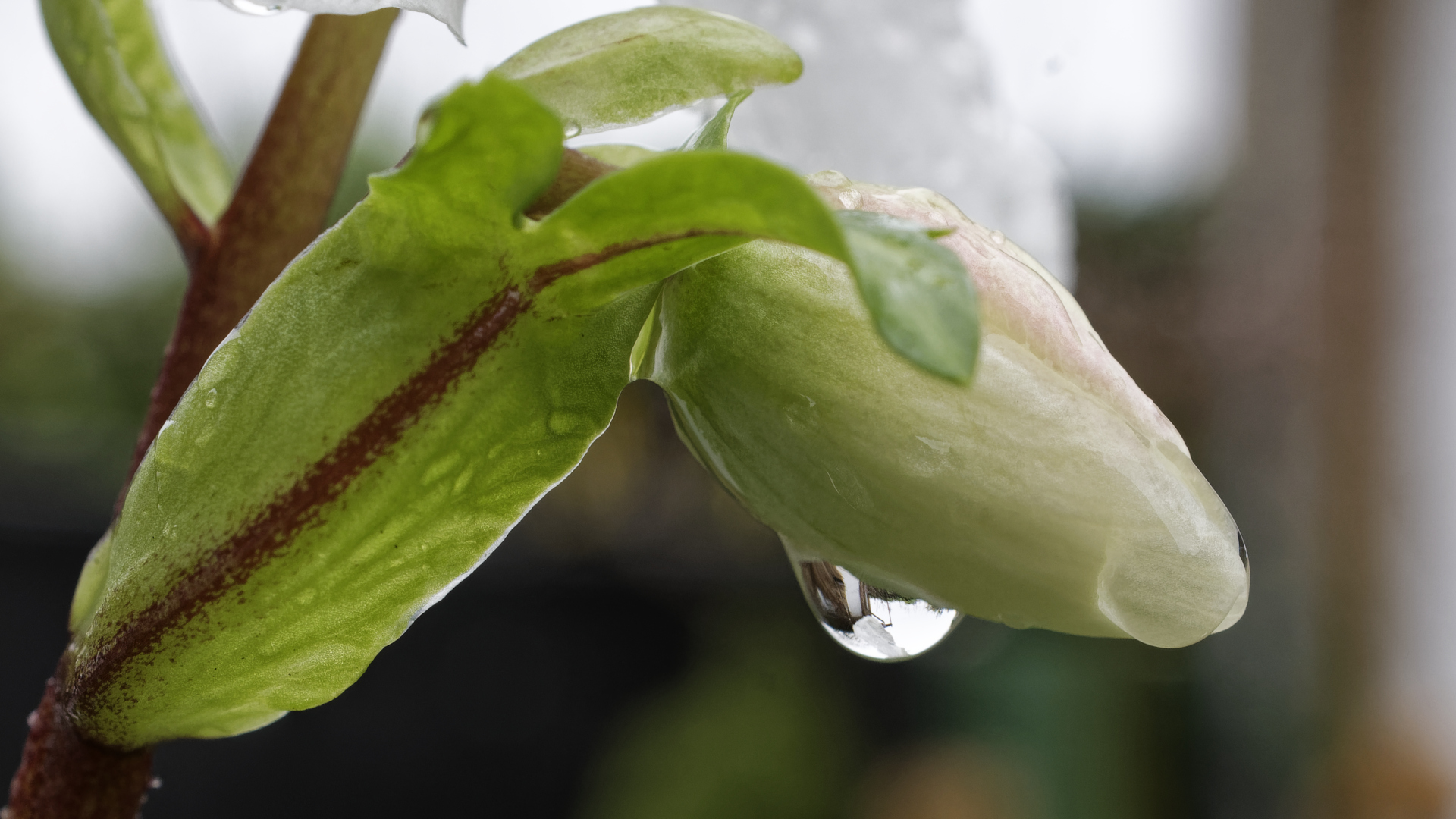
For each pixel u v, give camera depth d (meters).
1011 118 0.19
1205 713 0.74
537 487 0.14
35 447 0.78
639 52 0.14
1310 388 0.60
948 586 0.15
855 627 0.15
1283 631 0.63
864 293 0.12
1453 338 0.56
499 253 0.14
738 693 0.76
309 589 0.14
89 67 0.15
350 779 0.69
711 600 0.78
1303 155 0.60
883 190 0.15
